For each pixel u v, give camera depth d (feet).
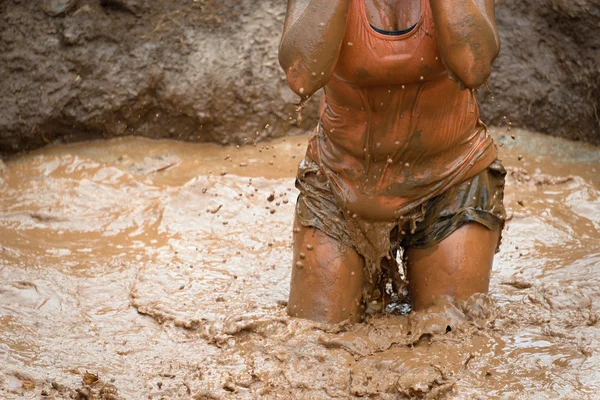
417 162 20.68
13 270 25.70
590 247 27.04
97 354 21.26
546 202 30.55
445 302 21.07
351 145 20.65
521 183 32.35
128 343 21.80
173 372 20.29
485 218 21.25
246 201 30.86
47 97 36.17
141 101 37.42
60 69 36.42
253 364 20.03
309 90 18.62
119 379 20.02
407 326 20.97
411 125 20.02
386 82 19.20
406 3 19.21
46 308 23.61
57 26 36.50
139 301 23.89
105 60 37.04
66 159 34.14
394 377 18.95
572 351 20.10
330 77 19.12
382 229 21.16
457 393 18.39
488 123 38.24
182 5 37.93
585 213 29.76
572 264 25.72
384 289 22.70
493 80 37.86
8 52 35.88
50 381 19.90
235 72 37.73
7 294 24.17
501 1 38.09
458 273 21.08
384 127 20.11
